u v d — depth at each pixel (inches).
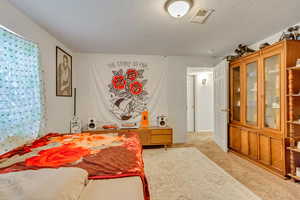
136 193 35.9
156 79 154.1
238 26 91.0
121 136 82.1
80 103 143.8
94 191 35.6
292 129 81.8
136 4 68.7
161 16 79.4
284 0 66.4
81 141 72.1
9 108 65.3
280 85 85.9
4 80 63.5
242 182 80.4
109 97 147.6
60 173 34.7
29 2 66.8
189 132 208.2
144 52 143.6
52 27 90.4
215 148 138.9
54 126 104.3
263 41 112.0
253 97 110.6
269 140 91.9
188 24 88.1
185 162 106.6
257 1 67.0
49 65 98.6
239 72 123.2
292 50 82.7
